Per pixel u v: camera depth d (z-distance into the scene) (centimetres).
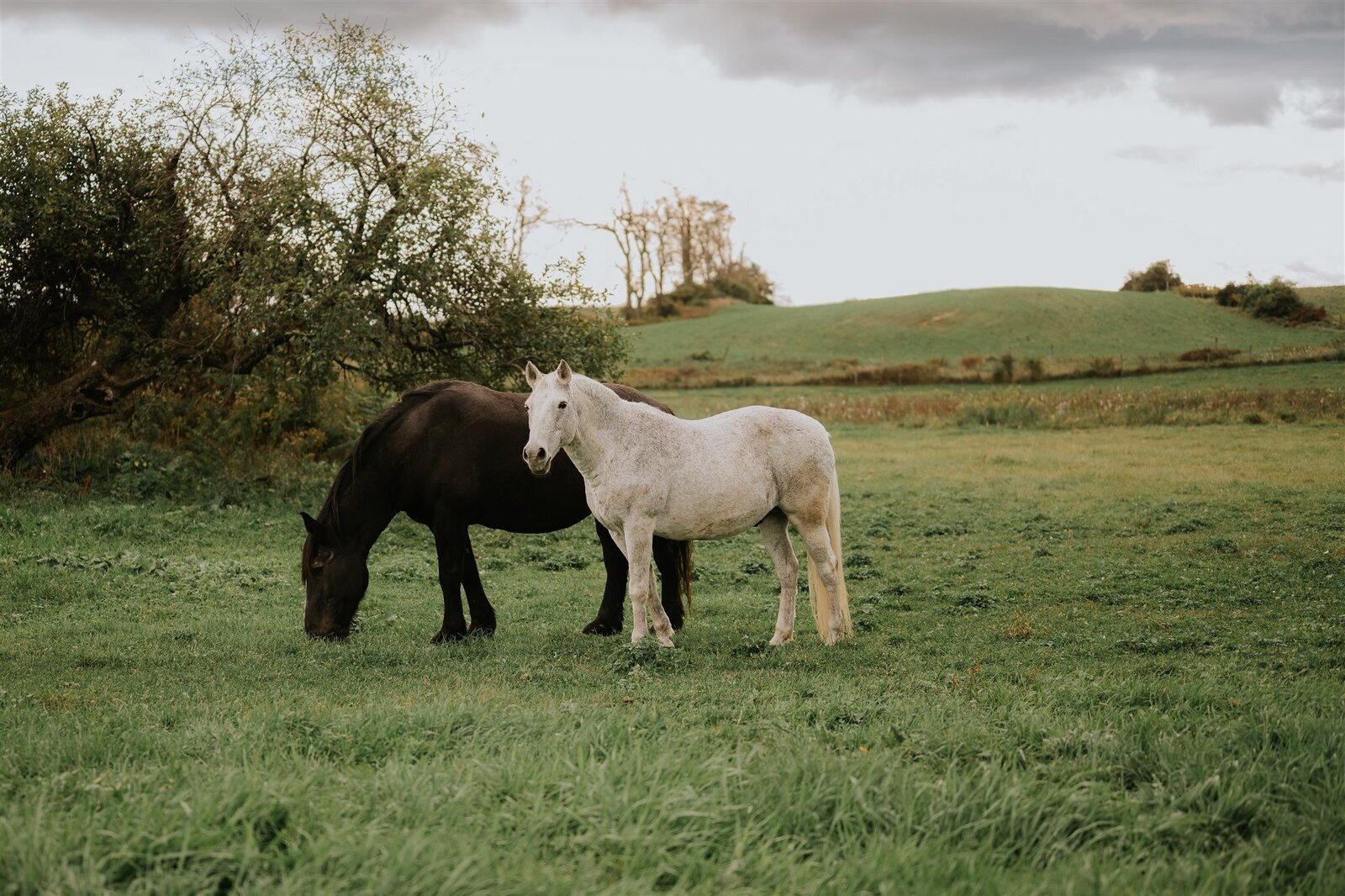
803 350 6812
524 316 1675
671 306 9212
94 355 1769
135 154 1633
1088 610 951
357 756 474
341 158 1585
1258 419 2773
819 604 834
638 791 378
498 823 360
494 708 555
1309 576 1052
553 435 726
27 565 1080
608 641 845
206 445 1666
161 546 1262
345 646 820
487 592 1105
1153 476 1886
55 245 1577
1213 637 817
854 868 333
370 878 308
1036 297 7688
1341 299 7169
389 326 1656
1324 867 354
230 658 779
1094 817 390
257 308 1534
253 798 362
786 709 568
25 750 476
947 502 1689
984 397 3506
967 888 328
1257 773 427
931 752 463
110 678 707
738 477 787
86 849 319
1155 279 9144
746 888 320
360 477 861
